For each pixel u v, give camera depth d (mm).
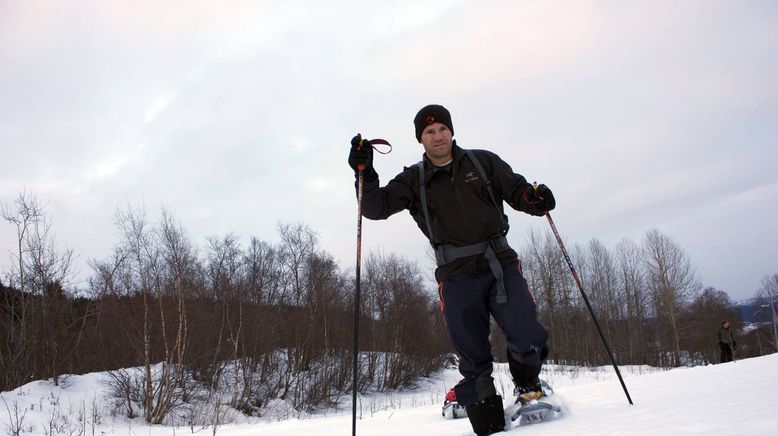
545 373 18438
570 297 36562
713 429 1396
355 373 2201
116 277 18797
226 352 19750
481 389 2326
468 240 2381
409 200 2545
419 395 22734
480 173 2447
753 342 47156
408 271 30516
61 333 18844
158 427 12758
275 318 23125
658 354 37062
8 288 19109
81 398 15266
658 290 38062
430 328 28891
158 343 16281
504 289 2320
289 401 20188
